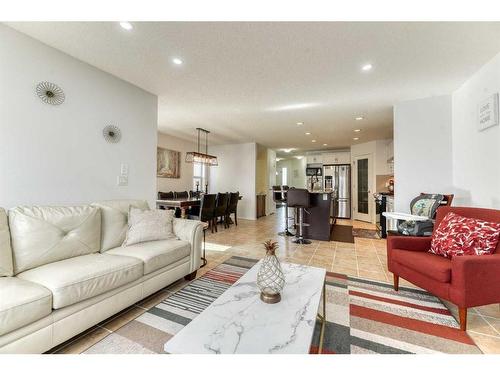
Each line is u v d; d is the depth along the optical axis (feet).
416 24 5.94
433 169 10.77
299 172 38.06
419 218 8.91
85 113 7.99
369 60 7.73
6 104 6.13
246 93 10.62
